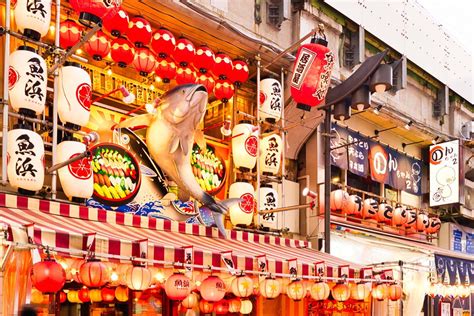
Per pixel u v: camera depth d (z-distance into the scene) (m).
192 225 10.99
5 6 9.24
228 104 13.14
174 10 11.12
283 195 13.35
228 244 10.66
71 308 10.16
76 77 9.15
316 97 11.59
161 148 10.62
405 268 12.99
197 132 11.53
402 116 17.58
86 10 8.52
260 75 13.59
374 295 12.06
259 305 12.85
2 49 9.17
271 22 14.00
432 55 20.36
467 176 20.33
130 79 11.30
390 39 18.16
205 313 10.88
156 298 11.11
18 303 6.95
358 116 16.83
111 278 8.74
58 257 8.26
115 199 10.20
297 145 14.48
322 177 14.47
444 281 13.98
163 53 10.86
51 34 10.00
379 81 12.46
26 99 8.45
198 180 11.88
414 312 13.55
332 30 16.05
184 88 10.40
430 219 18.33
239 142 12.26
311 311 13.67
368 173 16.84
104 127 10.45
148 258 8.04
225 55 11.94
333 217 14.66
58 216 8.71
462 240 20.80
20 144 8.37
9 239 6.59
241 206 11.91
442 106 21.12
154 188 10.89
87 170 9.20
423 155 20.19
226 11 12.78
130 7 10.88
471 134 22.22
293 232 14.16
